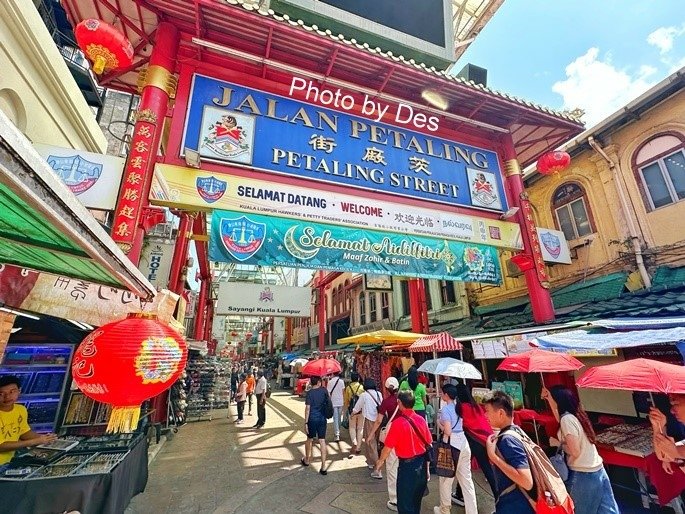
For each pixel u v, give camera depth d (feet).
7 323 12.38
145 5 18.38
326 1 23.04
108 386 7.54
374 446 19.75
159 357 8.08
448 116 25.54
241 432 30.27
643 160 25.58
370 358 46.73
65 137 20.84
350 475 18.74
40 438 11.98
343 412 32.42
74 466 11.63
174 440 27.50
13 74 15.43
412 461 12.16
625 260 25.50
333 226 20.45
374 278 41.65
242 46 20.80
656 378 10.46
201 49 20.10
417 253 22.08
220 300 49.34
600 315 21.66
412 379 21.25
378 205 22.03
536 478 8.20
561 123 27.37
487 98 25.05
